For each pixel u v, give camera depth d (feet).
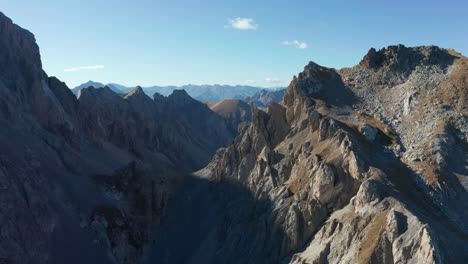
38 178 343.05
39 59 477.77
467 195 294.05
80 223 349.20
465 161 316.40
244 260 318.45
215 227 385.70
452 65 415.23
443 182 295.89
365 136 342.64
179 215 435.12
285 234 300.61
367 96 422.00
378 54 469.98
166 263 376.48
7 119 374.84
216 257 344.69
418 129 352.28
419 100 384.06
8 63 430.61
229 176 437.99
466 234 261.65
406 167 313.32
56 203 343.67
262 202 354.33
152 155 621.72
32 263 283.18
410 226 230.27
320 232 281.33
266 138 420.36
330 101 415.64
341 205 291.17
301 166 339.57
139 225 400.88
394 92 415.64
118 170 458.50
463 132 335.88
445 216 276.00
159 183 449.06
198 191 463.42
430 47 442.91
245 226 348.79
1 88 388.16
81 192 382.83
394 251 224.74
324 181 296.71
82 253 324.60
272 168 370.32
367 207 260.21
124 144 572.51
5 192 297.74
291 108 419.95
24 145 361.30
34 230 301.22
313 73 451.94
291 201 317.63
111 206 392.88
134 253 371.56
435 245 210.79
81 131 493.77
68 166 405.18
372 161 303.89
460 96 368.07
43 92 440.04
